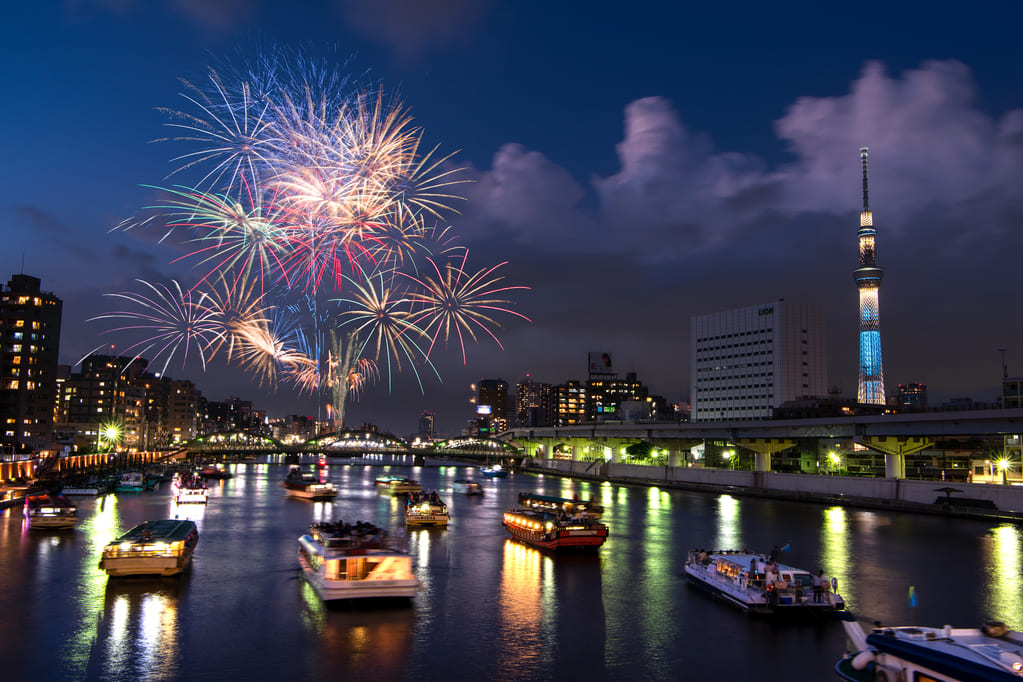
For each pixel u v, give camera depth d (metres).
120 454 196.25
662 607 44.69
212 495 133.88
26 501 81.06
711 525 92.19
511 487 181.38
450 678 32.03
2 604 43.06
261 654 34.59
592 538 65.06
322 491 122.62
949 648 26.11
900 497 119.00
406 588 43.00
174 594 45.88
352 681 31.45
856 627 30.70
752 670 33.59
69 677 31.44
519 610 43.62
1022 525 93.88
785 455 196.50
